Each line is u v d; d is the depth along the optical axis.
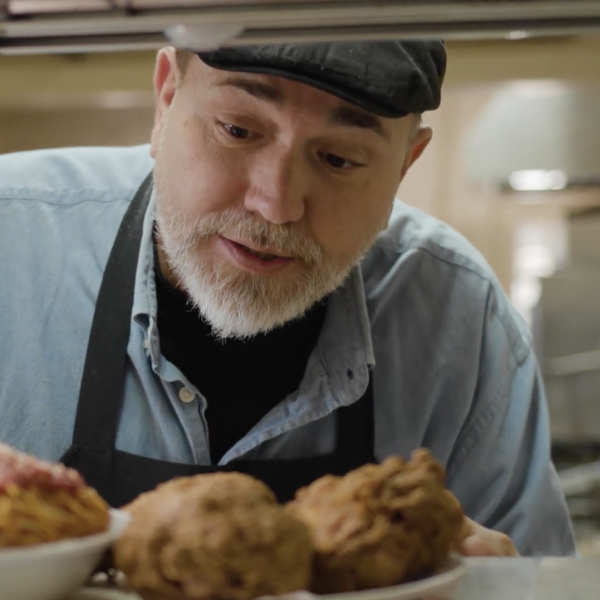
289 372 0.99
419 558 0.53
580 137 2.19
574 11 0.50
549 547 1.11
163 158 0.89
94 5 0.52
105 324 0.97
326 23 0.53
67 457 0.92
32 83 1.84
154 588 0.47
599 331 2.44
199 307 0.91
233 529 0.46
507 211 2.86
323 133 0.80
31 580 0.46
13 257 1.03
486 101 2.81
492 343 1.14
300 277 0.88
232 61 0.75
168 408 0.95
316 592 0.51
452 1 0.50
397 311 1.10
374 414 1.05
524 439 1.15
